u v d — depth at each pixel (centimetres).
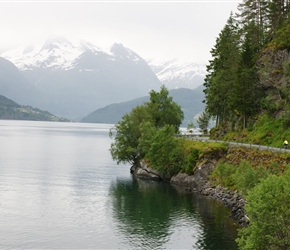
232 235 5691
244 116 9938
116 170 12962
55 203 7769
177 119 13275
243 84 9706
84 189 9288
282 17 11294
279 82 9662
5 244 5409
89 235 5831
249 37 11194
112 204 7700
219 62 11362
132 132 12131
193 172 9675
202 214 6850
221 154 9112
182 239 5600
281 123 9038
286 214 3672
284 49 9856
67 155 17375
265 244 3753
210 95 11638
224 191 7969
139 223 6406
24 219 6594
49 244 5444
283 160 7075
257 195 3816
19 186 9450
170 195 8525
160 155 10506
